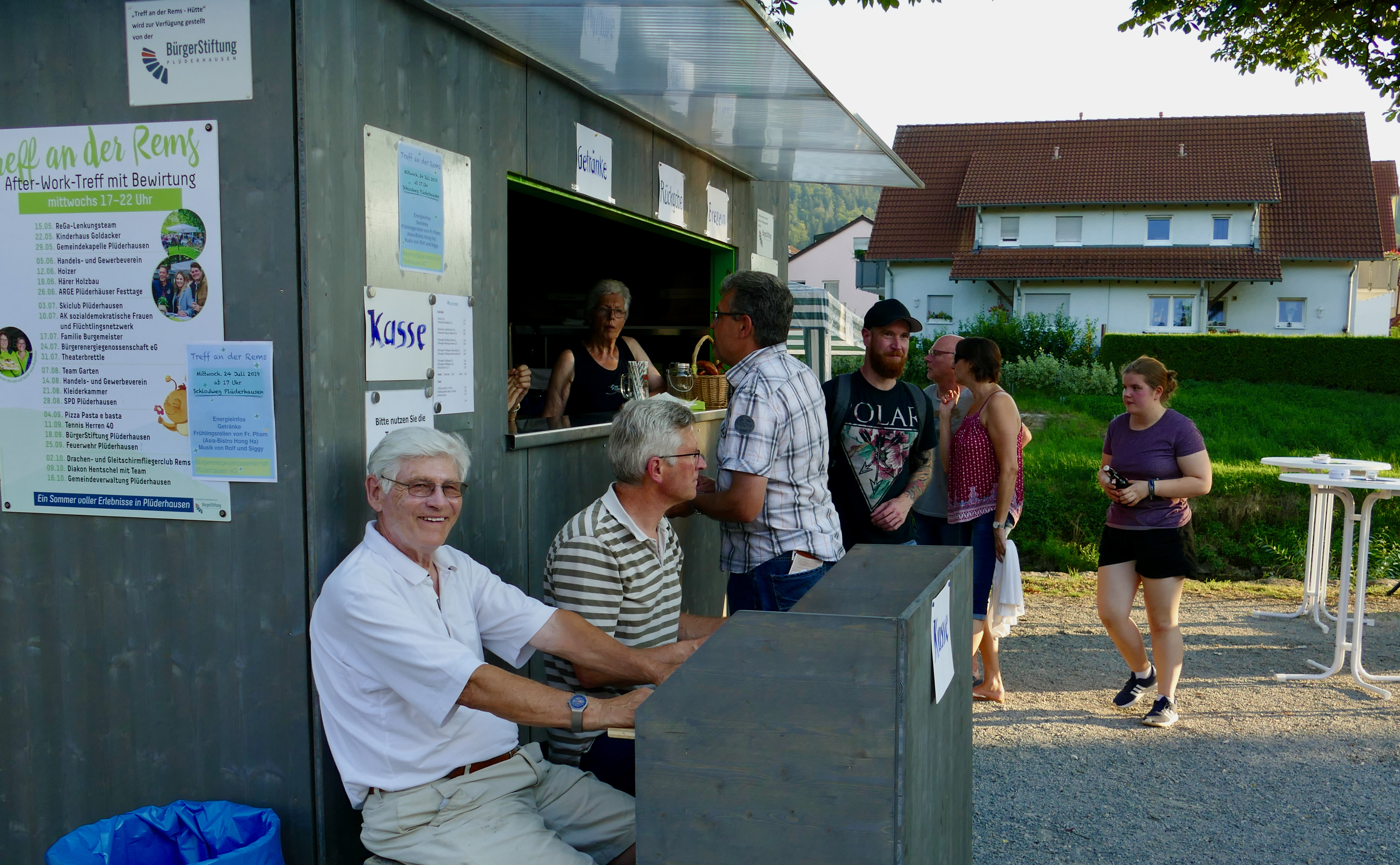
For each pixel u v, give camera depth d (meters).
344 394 2.39
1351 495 5.62
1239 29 9.04
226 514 2.35
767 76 3.29
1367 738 4.61
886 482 3.93
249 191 2.26
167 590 2.42
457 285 2.88
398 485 2.17
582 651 2.46
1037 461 9.62
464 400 2.93
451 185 2.82
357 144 2.40
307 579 2.31
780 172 5.54
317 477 2.30
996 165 30.89
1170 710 4.76
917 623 1.75
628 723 2.06
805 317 10.71
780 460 3.25
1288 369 22.20
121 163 2.34
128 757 2.49
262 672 2.37
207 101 2.27
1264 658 5.89
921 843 1.83
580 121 3.62
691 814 1.73
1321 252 28.41
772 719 1.69
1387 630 6.55
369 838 2.21
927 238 30.91
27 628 2.53
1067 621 6.84
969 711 2.50
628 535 2.66
